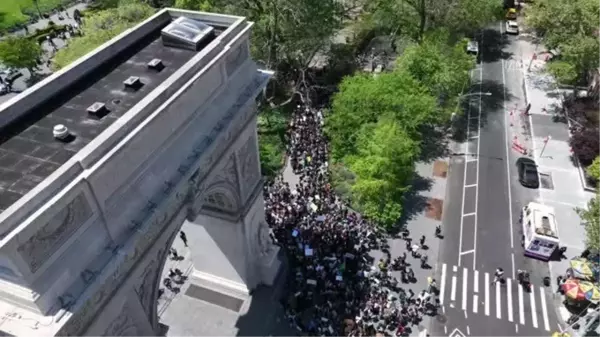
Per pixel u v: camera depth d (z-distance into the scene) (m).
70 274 19.12
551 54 70.25
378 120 49.41
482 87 67.88
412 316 38.69
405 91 51.81
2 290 18.00
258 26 55.66
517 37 80.31
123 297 22.20
